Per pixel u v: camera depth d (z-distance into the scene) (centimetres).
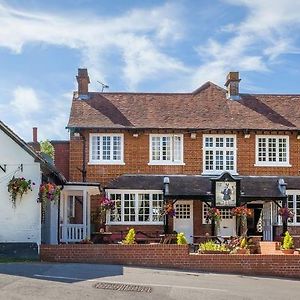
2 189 2259
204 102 3562
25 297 1399
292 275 2066
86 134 3275
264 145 3350
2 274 1717
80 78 3547
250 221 3319
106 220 3138
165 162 3297
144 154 3294
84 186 2745
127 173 3272
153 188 3155
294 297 1614
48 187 2267
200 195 3072
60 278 1684
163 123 3328
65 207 2991
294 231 3203
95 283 1631
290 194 3212
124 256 2108
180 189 3109
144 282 1703
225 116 3431
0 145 2270
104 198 3058
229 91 3609
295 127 3341
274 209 3219
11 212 2252
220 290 1653
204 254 2100
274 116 3447
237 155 3325
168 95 3616
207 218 3114
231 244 2469
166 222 3030
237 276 1988
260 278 1973
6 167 2266
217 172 3306
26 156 2277
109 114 3384
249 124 3347
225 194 3052
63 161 3556
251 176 3291
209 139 3338
